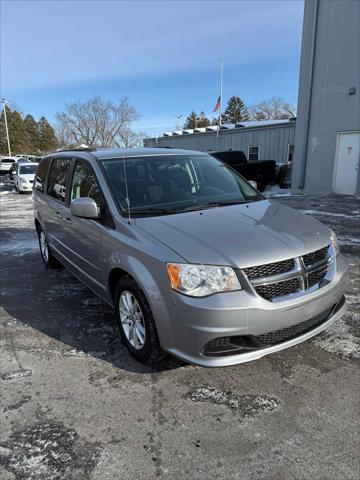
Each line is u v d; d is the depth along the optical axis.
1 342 3.64
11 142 85.25
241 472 2.10
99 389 2.87
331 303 2.96
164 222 3.11
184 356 2.66
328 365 3.05
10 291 5.02
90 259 3.81
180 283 2.59
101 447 2.32
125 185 3.63
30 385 2.95
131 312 3.18
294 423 2.45
